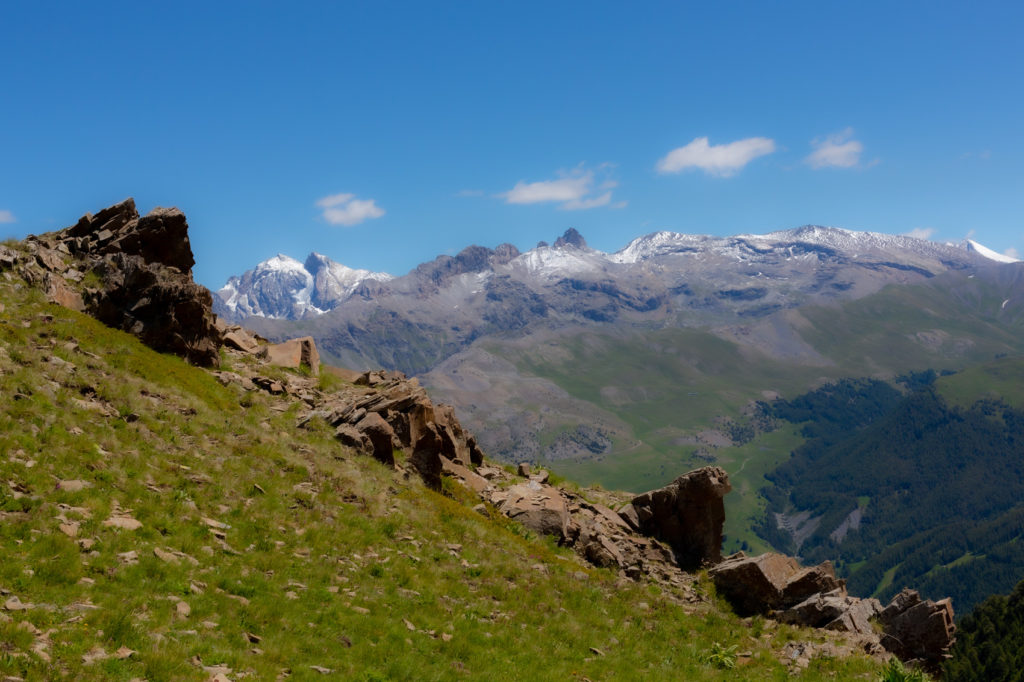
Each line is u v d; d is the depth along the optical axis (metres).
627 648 27.34
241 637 19.20
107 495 23.89
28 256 39.06
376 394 41.47
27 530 20.14
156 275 40.94
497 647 24.00
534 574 31.97
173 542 22.86
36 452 24.39
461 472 43.97
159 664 16.50
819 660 29.47
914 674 28.00
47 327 34.28
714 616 33.25
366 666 20.08
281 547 25.89
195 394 36.06
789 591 36.28
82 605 17.89
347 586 24.64
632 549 40.22
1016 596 150.75
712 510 42.31
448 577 28.61
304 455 34.50
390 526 30.84
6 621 16.14
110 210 44.84
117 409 30.42
